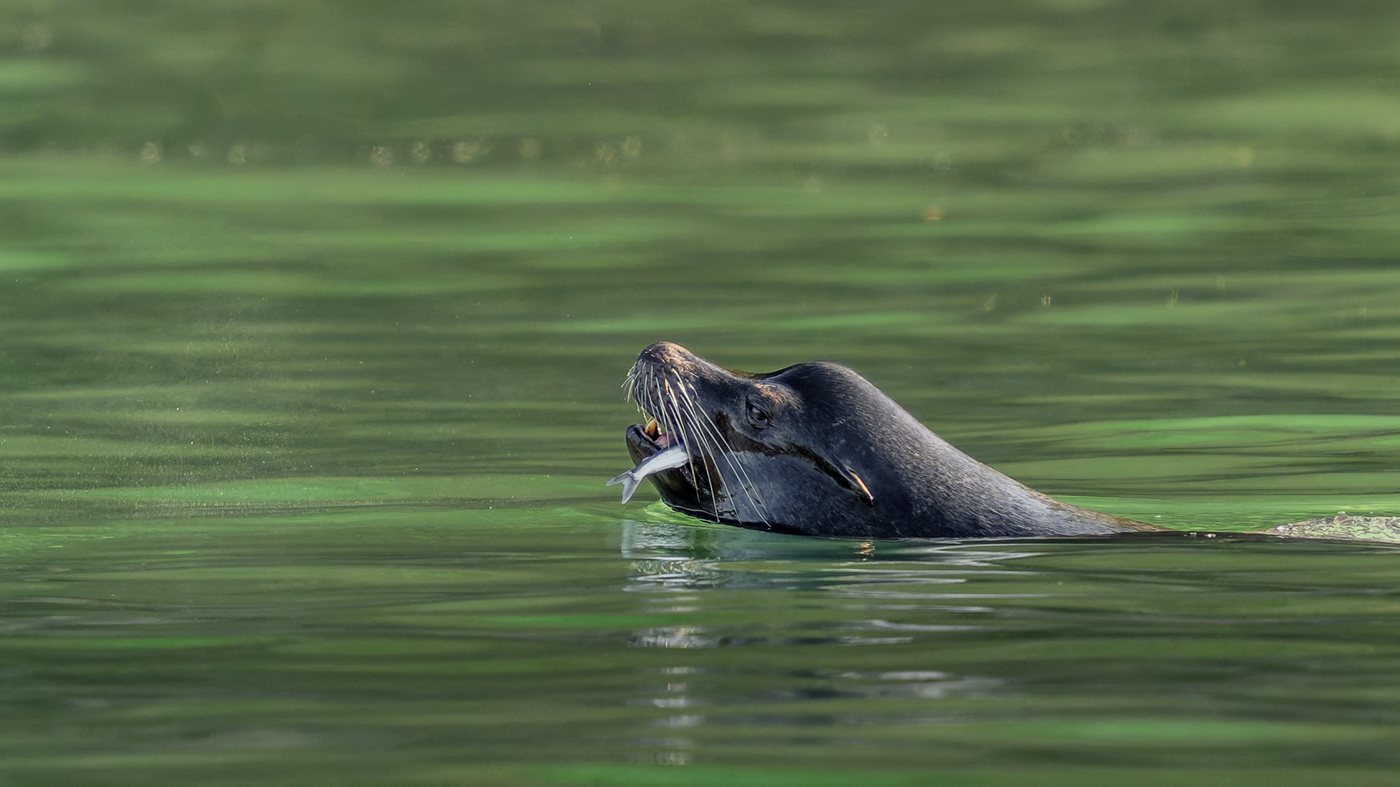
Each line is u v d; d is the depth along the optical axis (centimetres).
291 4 13950
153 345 5681
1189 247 7425
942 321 6106
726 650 2383
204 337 5803
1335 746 1930
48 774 1859
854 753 1909
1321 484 3988
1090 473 4150
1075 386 5159
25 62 11912
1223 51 12431
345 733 1992
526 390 5100
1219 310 6241
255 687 2202
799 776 1833
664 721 2031
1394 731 1984
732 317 6169
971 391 5109
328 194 8681
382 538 3353
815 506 3500
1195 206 8344
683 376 3591
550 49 12675
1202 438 4509
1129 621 2556
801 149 9838
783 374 3666
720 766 1864
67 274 6844
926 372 5347
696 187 8906
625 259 7256
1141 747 1928
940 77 11831
